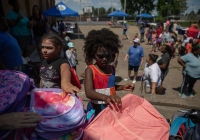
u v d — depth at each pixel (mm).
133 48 6520
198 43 9961
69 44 5824
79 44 14375
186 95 5594
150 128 1430
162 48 5242
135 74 6684
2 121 1031
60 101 1304
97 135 1283
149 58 4785
